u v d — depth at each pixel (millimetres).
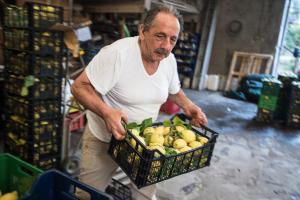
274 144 3779
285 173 2934
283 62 7410
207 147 1093
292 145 3816
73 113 2820
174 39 1065
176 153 988
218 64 7688
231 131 4148
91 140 1346
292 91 4543
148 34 1063
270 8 6801
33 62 2020
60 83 2229
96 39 4121
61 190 993
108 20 5020
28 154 2203
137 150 950
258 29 7047
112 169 1439
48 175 978
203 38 7262
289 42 7332
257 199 2387
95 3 5031
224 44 7539
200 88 7387
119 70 1124
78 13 4773
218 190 2445
